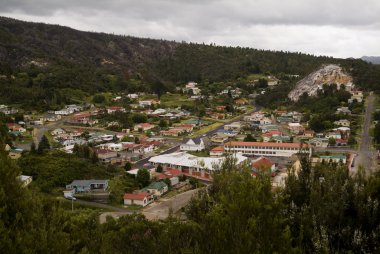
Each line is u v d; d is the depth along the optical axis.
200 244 6.67
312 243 6.74
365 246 6.73
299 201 8.41
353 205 7.75
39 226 6.50
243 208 6.21
